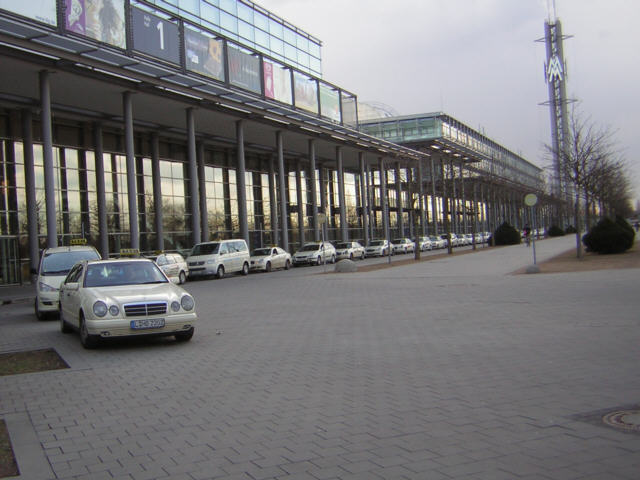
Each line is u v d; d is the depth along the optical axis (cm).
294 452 453
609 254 3053
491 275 2236
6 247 2759
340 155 4703
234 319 1322
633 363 711
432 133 6550
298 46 4806
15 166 2828
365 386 661
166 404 616
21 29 2052
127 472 424
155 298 966
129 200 2756
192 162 3177
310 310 1438
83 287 1043
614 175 4069
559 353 792
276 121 3769
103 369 816
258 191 4631
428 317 1212
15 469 438
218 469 423
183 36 2741
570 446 440
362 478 396
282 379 713
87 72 2494
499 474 394
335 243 4684
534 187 7894
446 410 552
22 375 790
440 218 8019
